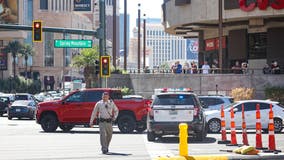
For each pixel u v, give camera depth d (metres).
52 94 168.00
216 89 101.44
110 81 105.69
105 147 40.22
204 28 130.38
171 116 48.69
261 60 119.94
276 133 63.00
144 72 112.75
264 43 119.56
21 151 42.12
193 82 102.75
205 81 102.31
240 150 38.19
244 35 122.06
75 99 63.44
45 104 64.38
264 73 101.56
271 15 105.75
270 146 38.91
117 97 62.88
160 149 43.09
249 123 63.16
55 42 91.62
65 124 63.59
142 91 105.31
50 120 64.19
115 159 36.53
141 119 61.56
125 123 61.78
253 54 121.31
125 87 101.44
